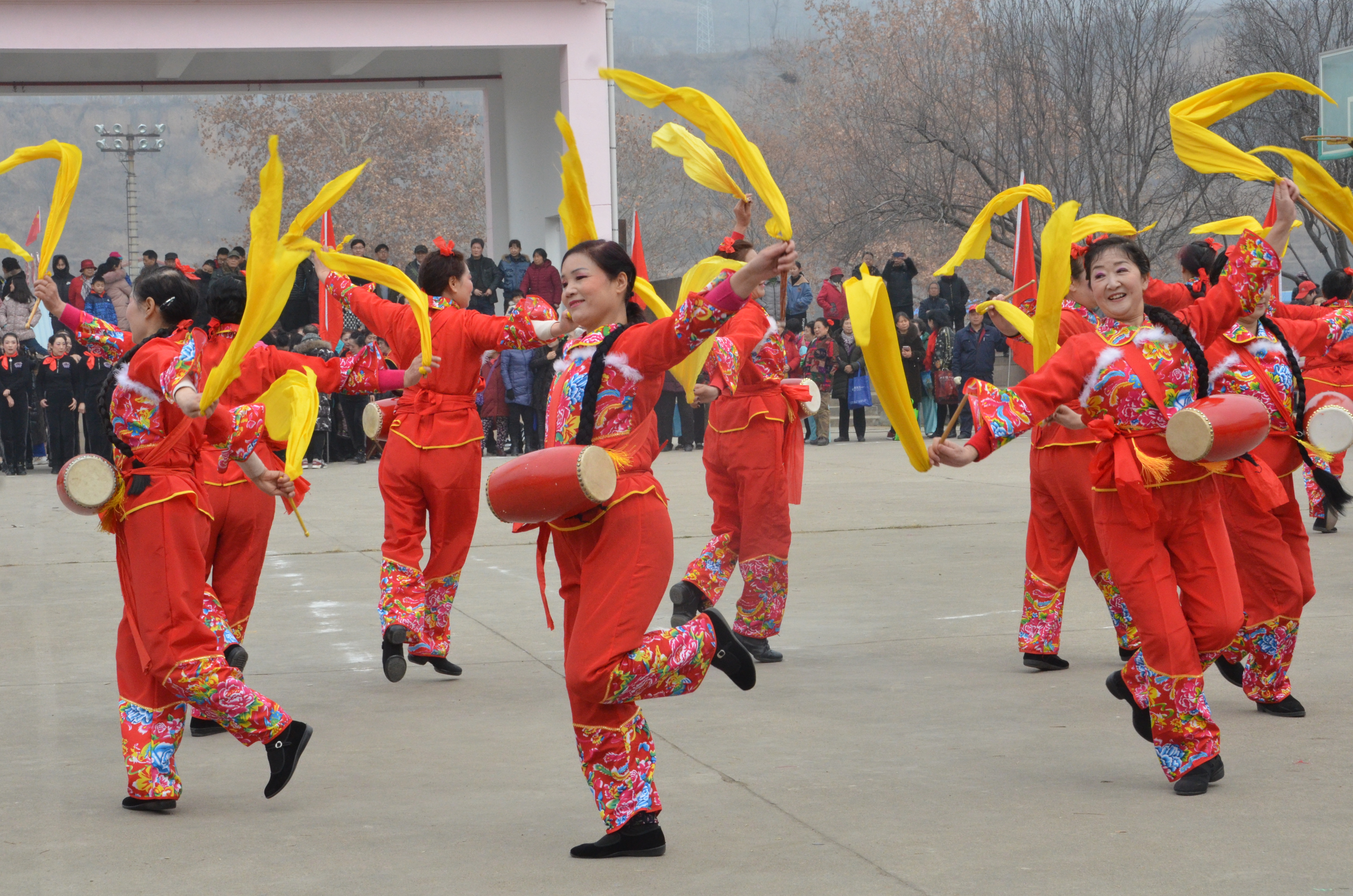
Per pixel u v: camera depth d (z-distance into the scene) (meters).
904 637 6.84
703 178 4.46
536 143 22.22
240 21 18.72
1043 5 32.50
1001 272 34.94
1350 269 9.13
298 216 4.22
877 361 3.95
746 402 6.29
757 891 3.45
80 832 4.02
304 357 5.79
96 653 6.66
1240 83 4.58
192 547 4.20
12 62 21.48
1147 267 4.38
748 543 6.31
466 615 7.61
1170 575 4.25
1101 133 32.12
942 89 35.94
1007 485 13.80
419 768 4.69
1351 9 29.89
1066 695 5.61
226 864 3.73
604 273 3.82
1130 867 3.55
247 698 4.12
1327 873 3.48
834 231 40.50
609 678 3.61
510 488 3.57
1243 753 4.67
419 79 23.88
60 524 11.71
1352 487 12.46
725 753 4.80
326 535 10.77
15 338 16.14
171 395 4.09
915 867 3.60
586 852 3.73
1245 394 4.90
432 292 6.14
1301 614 5.92
